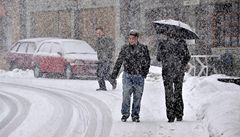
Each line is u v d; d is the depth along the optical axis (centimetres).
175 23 2123
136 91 2106
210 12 4556
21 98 2969
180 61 2097
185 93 2961
